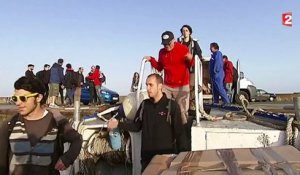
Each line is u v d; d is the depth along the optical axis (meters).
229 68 10.50
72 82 16.62
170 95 5.09
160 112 4.10
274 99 27.56
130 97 4.88
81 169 4.65
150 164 2.59
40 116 3.05
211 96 8.51
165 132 4.07
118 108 5.22
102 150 4.70
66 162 2.98
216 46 7.92
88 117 5.34
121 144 4.61
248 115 5.02
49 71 15.77
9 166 3.00
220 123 4.55
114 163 4.70
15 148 2.98
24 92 2.96
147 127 4.13
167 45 4.90
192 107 5.41
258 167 2.26
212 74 7.99
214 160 2.45
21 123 3.03
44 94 3.09
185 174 2.23
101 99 19.17
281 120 4.47
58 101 17.23
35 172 2.96
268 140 4.04
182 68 4.99
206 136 4.16
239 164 2.33
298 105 4.02
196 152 2.72
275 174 2.11
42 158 2.98
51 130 3.04
